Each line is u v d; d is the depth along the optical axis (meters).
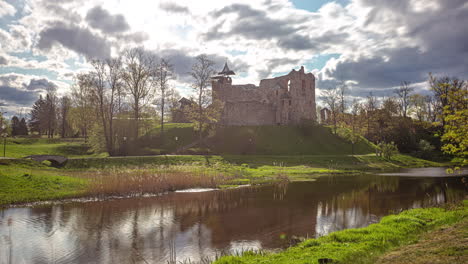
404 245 9.85
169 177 27.30
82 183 25.30
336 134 72.06
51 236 13.84
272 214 17.94
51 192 22.58
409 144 73.19
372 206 20.12
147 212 18.41
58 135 92.94
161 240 13.27
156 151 54.09
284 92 82.00
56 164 35.75
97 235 14.02
